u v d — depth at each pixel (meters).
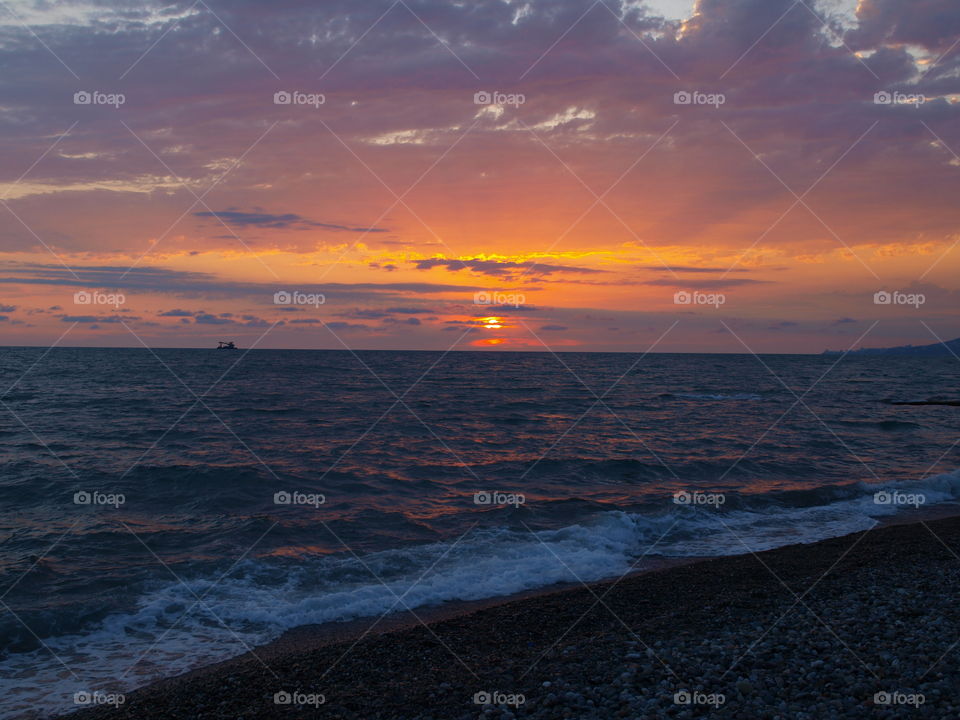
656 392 64.50
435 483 20.66
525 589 11.77
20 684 7.95
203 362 115.06
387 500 18.31
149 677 8.19
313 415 38.62
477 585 11.89
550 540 14.70
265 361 126.38
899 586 10.57
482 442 29.78
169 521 15.72
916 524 16.25
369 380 74.38
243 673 7.92
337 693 7.20
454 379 79.50
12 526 15.03
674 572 12.34
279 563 12.75
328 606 10.79
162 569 12.20
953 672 6.82
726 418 41.59
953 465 25.80
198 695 7.28
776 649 7.82
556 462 24.39
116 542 13.84
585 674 7.38
